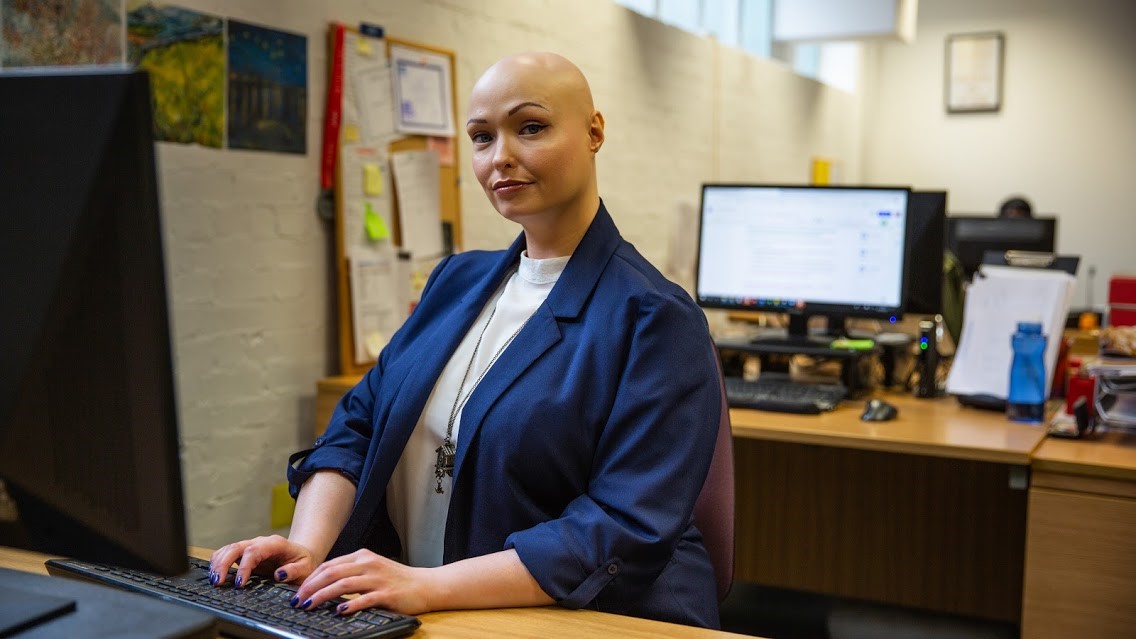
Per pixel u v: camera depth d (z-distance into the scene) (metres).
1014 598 2.85
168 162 2.57
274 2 2.86
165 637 0.84
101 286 0.81
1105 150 7.67
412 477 1.42
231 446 2.81
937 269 2.90
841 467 3.04
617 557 1.17
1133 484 1.93
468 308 1.43
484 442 1.30
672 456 1.23
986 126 7.98
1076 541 1.99
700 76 5.57
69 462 0.85
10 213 0.83
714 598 1.38
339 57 3.04
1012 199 5.99
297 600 1.06
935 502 2.93
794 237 2.81
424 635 1.04
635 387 1.25
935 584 2.95
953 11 8.04
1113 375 2.23
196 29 2.63
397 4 3.32
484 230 3.75
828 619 2.97
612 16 4.70
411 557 1.43
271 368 2.92
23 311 0.83
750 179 6.30
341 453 1.46
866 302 2.74
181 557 0.84
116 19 2.43
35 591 0.93
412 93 3.32
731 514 1.45
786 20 5.99
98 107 0.80
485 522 1.30
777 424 2.32
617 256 1.36
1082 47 7.69
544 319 1.33
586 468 1.29
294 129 2.95
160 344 0.81
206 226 2.69
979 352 2.58
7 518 0.88
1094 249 7.72
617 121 4.79
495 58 3.85
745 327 4.79
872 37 5.84
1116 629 1.96
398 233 3.27
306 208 3.00
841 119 7.77
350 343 3.10
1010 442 2.12
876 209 2.72
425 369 1.41
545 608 1.14
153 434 0.82
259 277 2.86
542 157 1.30
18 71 0.82
